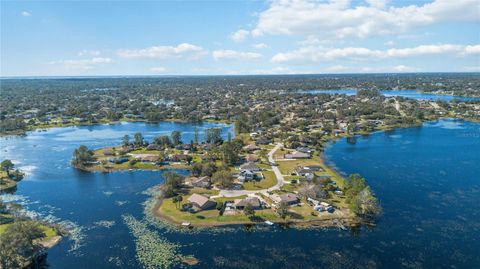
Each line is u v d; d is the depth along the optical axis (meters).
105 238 109.88
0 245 92.06
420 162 189.25
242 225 116.25
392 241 106.12
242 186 151.50
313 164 185.25
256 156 198.00
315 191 136.88
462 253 100.19
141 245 105.19
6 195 149.88
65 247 104.81
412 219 120.62
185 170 182.25
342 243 104.81
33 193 152.12
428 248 102.62
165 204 134.62
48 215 128.38
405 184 155.12
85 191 153.12
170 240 107.81
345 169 178.00
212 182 156.12
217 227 115.25
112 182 164.62
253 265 93.88
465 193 144.12
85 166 188.88
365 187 132.25
